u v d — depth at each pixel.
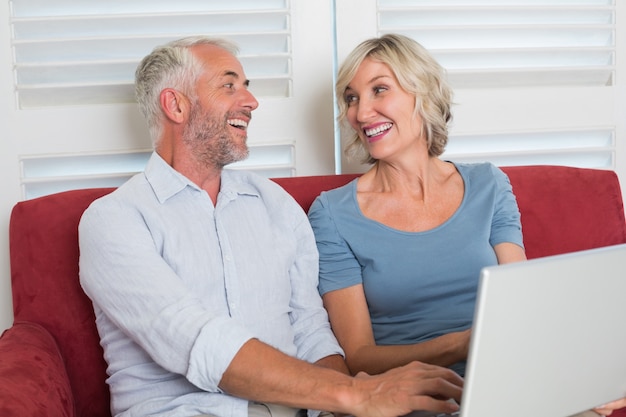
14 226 1.58
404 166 1.65
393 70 1.61
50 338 1.49
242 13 1.96
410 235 1.60
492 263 1.59
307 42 2.00
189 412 1.29
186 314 1.23
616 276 0.99
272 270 1.48
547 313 0.93
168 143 1.53
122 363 1.39
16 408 1.11
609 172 1.84
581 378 1.01
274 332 1.45
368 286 1.60
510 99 2.11
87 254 1.35
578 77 2.16
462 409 0.90
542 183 1.80
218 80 1.50
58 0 1.91
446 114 1.69
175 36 1.94
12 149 1.91
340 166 2.07
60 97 1.93
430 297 1.58
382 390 1.12
